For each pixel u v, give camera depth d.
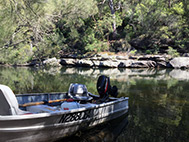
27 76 15.00
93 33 30.56
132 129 4.93
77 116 4.45
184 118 5.80
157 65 25.73
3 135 3.69
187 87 11.04
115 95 6.31
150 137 4.49
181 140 4.38
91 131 4.81
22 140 3.89
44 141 4.18
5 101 3.85
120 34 34.72
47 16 8.73
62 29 30.86
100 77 6.01
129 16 33.31
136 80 13.57
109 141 4.24
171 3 34.16
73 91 6.09
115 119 5.67
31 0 7.06
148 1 30.75
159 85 11.59
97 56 27.64
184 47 27.97
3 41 8.29
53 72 18.58
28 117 3.65
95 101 5.73
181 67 24.50
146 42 30.14
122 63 25.69
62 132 4.34
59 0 9.59
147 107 6.91
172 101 7.80
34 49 19.41
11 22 7.64
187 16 30.47
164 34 29.97
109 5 33.97
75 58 28.11
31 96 5.57
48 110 4.38
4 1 7.02
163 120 5.60
